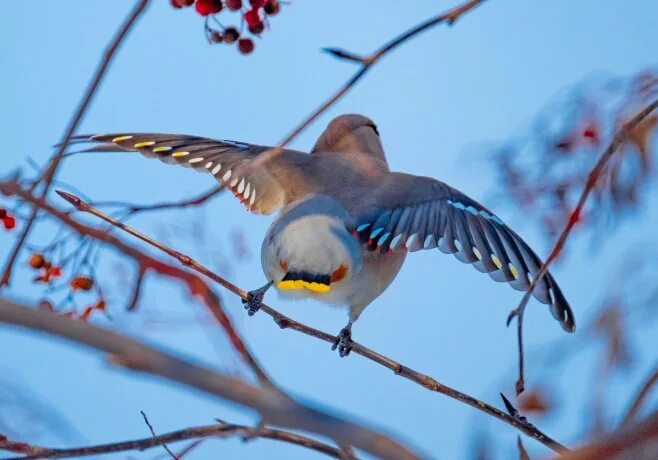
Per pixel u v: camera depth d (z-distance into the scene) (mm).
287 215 11961
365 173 12234
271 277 11977
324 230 11617
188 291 5457
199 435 8953
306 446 9023
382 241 11141
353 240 11633
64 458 8711
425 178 11820
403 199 11469
